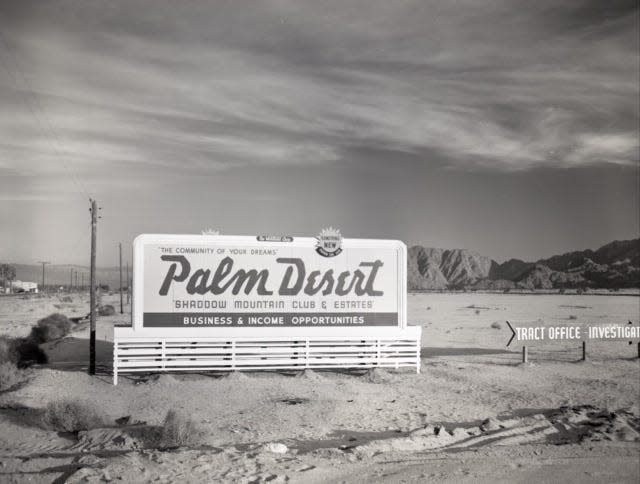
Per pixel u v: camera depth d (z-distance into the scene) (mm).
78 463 10031
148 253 21281
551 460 11688
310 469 10406
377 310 22875
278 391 18750
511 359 27438
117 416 14992
